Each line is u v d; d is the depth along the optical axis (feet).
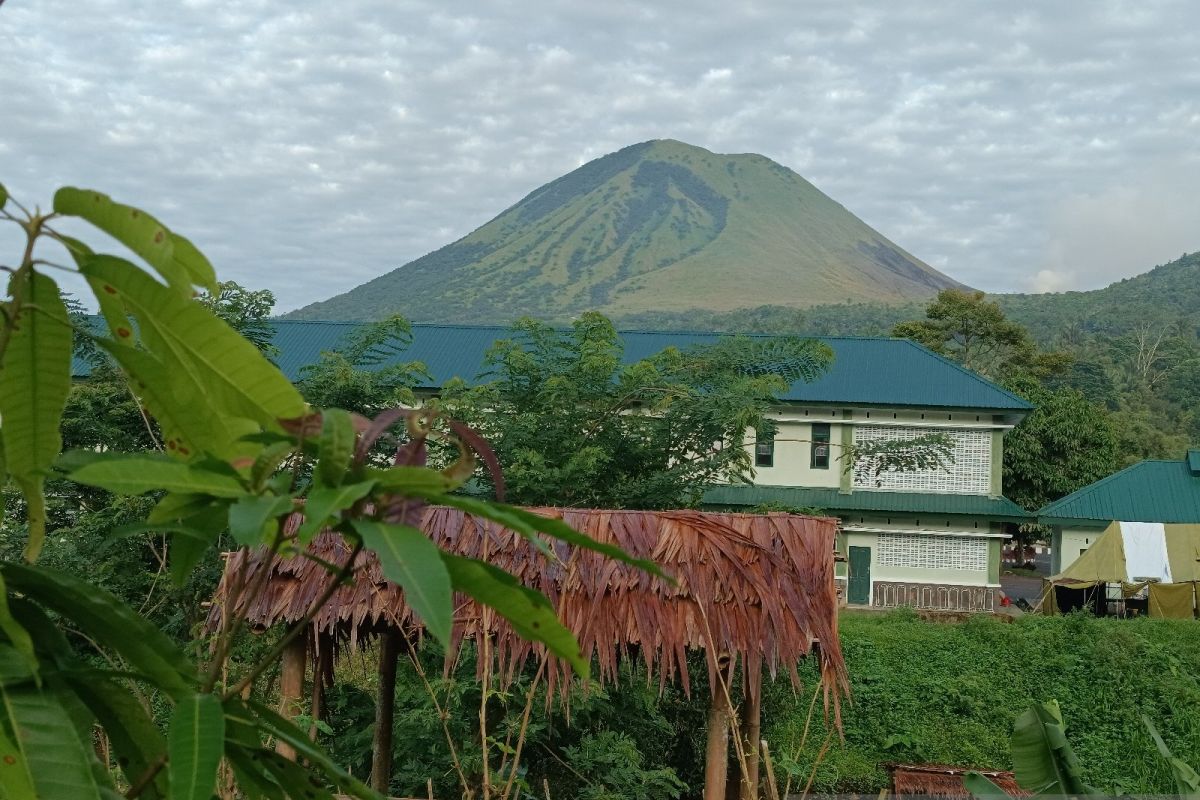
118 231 7.31
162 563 28.12
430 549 6.28
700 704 37.29
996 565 106.42
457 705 29.71
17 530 37.04
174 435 8.71
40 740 6.82
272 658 7.52
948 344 192.34
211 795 6.73
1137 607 109.91
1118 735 64.75
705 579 22.74
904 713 65.41
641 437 44.80
